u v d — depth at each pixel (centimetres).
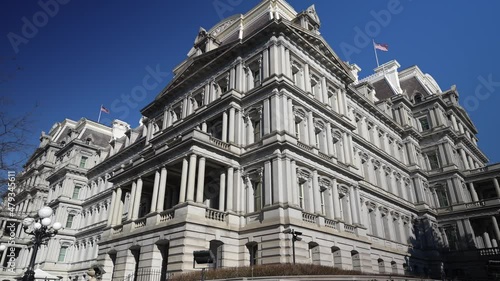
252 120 3325
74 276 5362
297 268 2039
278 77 3189
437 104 5866
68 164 6297
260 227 2706
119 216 3672
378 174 4656
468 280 4141
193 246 2559
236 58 3706
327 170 3262
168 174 3459
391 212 4572
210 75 4016
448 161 5481
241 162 3183
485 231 5203
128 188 3841
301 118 3275
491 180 5372
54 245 5659
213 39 4419
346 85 4256
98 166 6084
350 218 3356
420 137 5800
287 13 4203
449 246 5112
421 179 5419
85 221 5891
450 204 5284
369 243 3400
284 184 2762
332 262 2841
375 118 5138
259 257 2658
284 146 2875
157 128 4722
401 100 5847
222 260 2702
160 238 2780
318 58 3816
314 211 2934
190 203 2691
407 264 4331
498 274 3956
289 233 2533
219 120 3591
